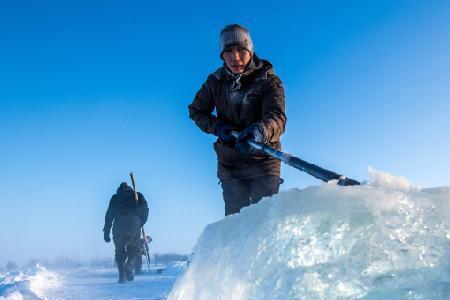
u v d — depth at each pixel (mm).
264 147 2662
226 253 1491
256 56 3779
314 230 1249
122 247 10547
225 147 3754
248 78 3688
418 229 1158
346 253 1190
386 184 1308
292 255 1269
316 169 1886
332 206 1241
